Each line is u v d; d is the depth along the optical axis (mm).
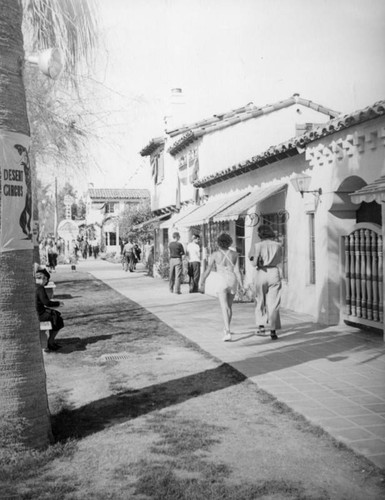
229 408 5527
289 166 11930
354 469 4125
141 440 4746
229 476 4031
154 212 27766
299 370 6895
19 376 4484
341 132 9234
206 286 16766
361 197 7672
